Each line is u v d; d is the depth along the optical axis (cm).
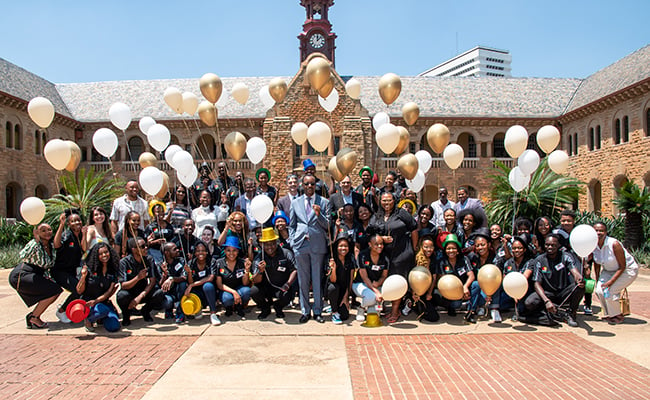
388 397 454
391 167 2859
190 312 718
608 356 571
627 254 728
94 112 3072
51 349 608
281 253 759
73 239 746
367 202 890
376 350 598
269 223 860
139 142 3114
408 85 3309
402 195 942
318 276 741
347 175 832
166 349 605
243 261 781
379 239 718
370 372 520
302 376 508
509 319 756
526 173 802
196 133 2984
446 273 748
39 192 2792
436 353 585
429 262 759
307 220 732
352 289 750
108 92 3303
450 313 780
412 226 758
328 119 2759
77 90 3334
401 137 852
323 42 3472
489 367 535
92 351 598
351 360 559
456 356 573
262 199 726
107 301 712
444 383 488
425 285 678
